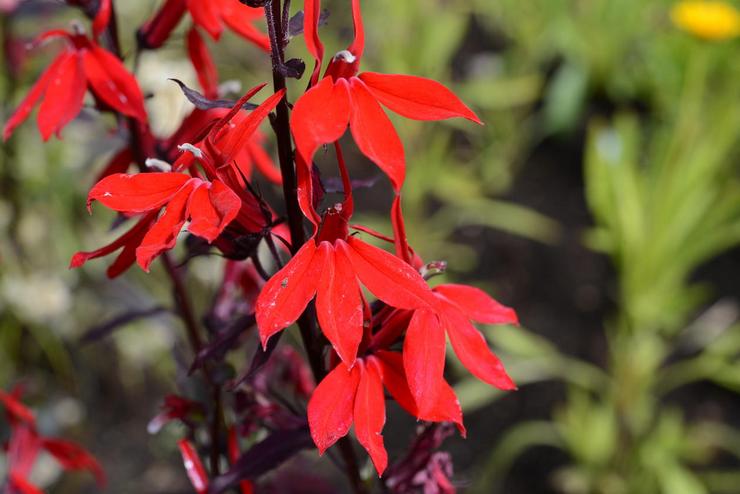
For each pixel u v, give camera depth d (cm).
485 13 86
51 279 55
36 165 55
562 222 71
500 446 58
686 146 57
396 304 24
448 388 25
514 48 82
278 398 30
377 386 25
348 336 23
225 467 31
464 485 31
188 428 31
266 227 25
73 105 29
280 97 24
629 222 56
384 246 65
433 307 24
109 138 36
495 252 69
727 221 64
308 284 24
